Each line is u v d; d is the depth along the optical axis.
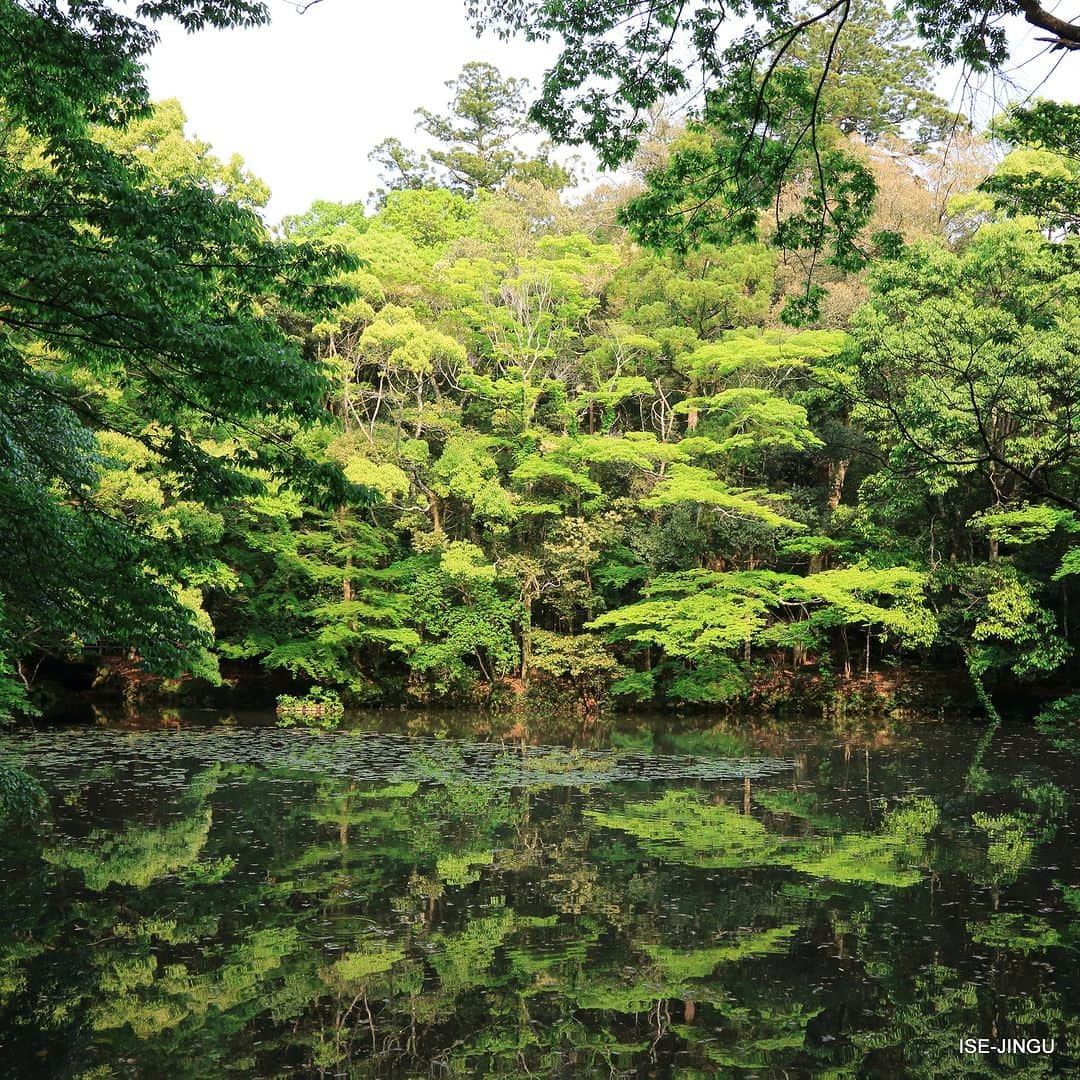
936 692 29.02
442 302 32.97
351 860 11.64
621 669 29.58
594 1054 6.77
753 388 28.12
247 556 28.80
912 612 26.42
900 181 32.56
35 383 8.63
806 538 28.05
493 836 12.95
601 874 11.06
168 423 9.10
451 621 29.28
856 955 8.52
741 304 30.45
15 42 7.17
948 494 27.45
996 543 26.86
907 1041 6.97
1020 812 14.61
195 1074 6.43
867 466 29.09
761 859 11.75
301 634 30.52
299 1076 6.45
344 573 29.16
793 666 30.33
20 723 24.59
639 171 37.47
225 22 7.34
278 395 8.19
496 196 40.19
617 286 33.06
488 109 51.19
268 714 28.19
